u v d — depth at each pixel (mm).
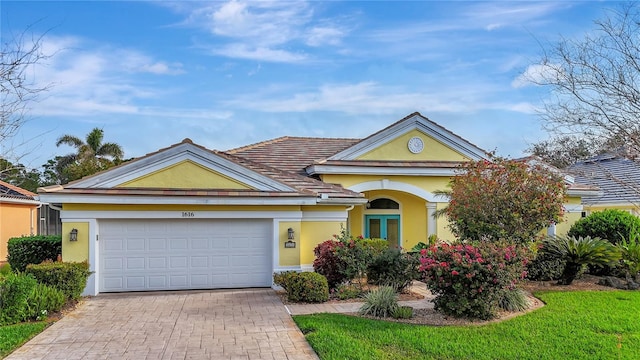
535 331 10391
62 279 13602
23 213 30281
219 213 16328
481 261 11352
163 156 16078
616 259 16141
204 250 16453
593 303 12969
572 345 9469
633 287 15273
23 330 10906
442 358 8867
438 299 12047
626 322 11000
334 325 11062
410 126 21047
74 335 10734
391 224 22281
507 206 14508
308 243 17406
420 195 20844
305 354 9312
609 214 19250
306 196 16453
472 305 11414
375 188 20594
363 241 16359
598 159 16812
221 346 9852
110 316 12516
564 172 16328
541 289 15273
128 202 15406
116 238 15938
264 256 16781
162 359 9086
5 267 21047
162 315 12594
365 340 9945
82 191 15156
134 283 15961
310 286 13992
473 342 9719
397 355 9008
